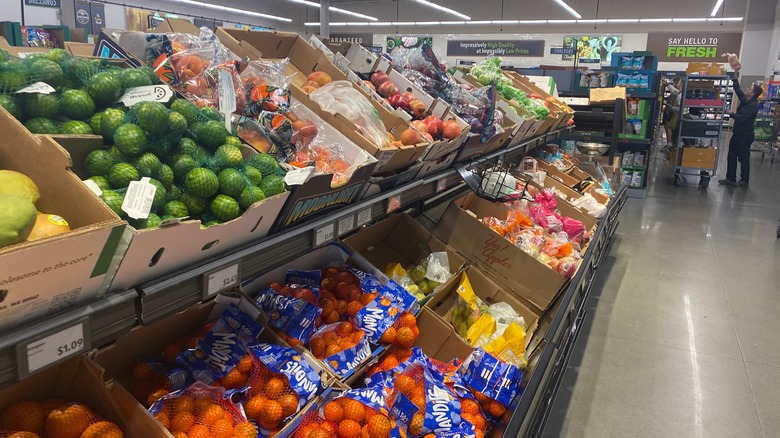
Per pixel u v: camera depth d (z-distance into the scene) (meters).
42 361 0.81
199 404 1.25
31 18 10.09
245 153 1.35
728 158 9.55
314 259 2.06
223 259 1.16
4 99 1.08
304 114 1.77
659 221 6.70
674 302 4.18
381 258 2.44
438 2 23.70
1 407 1.02
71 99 1.16
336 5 23.62
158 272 1.02
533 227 3.05
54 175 0.91
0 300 0.73
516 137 3.80
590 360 3.30
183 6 18.20
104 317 0.90
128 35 1.70
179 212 1.11
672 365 3.25
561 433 2.62
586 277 2.93
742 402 2.89
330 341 1.65
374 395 1.48
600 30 22.05
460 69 4.37
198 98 1.57
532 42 22.33
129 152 1.10
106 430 1.03
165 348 1.44
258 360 1.38
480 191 2.89
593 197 4.24
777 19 17.19
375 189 1.90
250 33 2.17
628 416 2.76
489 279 2.44
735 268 4.97
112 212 0.87
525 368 2.04
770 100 13.39
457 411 1.66
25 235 0.78
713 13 18.98
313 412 1.36
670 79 13.25
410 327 1.84
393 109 2.34
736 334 3.66
